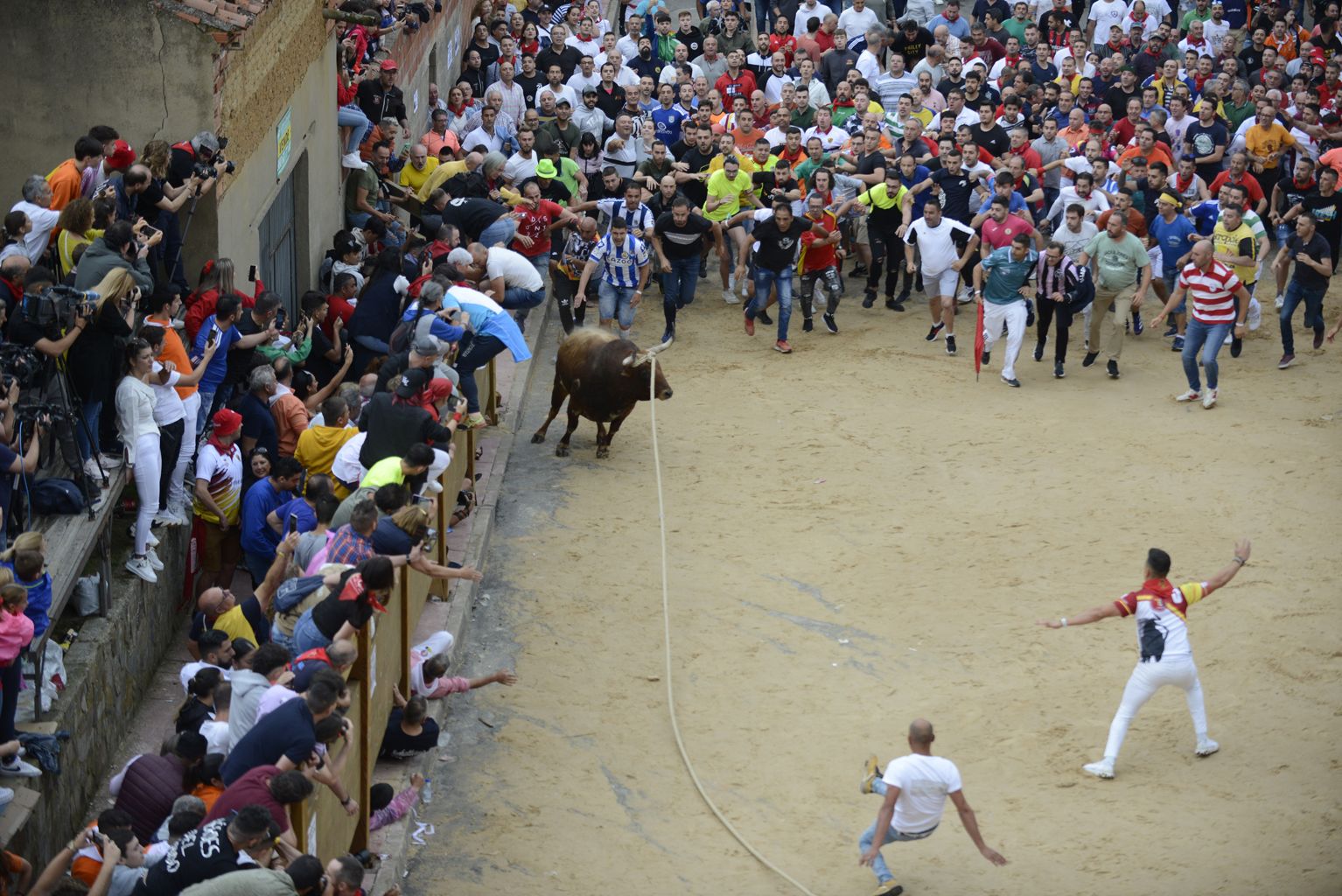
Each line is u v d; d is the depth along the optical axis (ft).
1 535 34.24
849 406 63.31
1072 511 54.70
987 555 51.65
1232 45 97.66
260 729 28.91
